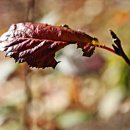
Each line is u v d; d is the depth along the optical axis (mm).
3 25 1276
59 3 1192
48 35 281
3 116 747
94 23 1171
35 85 899
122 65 810
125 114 1061
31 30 281
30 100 781
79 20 1183
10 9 1269
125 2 1024
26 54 274
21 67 784
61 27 286
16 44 277
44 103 878
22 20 1193
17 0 1223
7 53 274
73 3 1201
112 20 1074
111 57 829
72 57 785
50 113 860
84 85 1017
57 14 882
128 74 804
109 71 851
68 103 994
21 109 766
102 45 291
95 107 968
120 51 293
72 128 1003
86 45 287
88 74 937
